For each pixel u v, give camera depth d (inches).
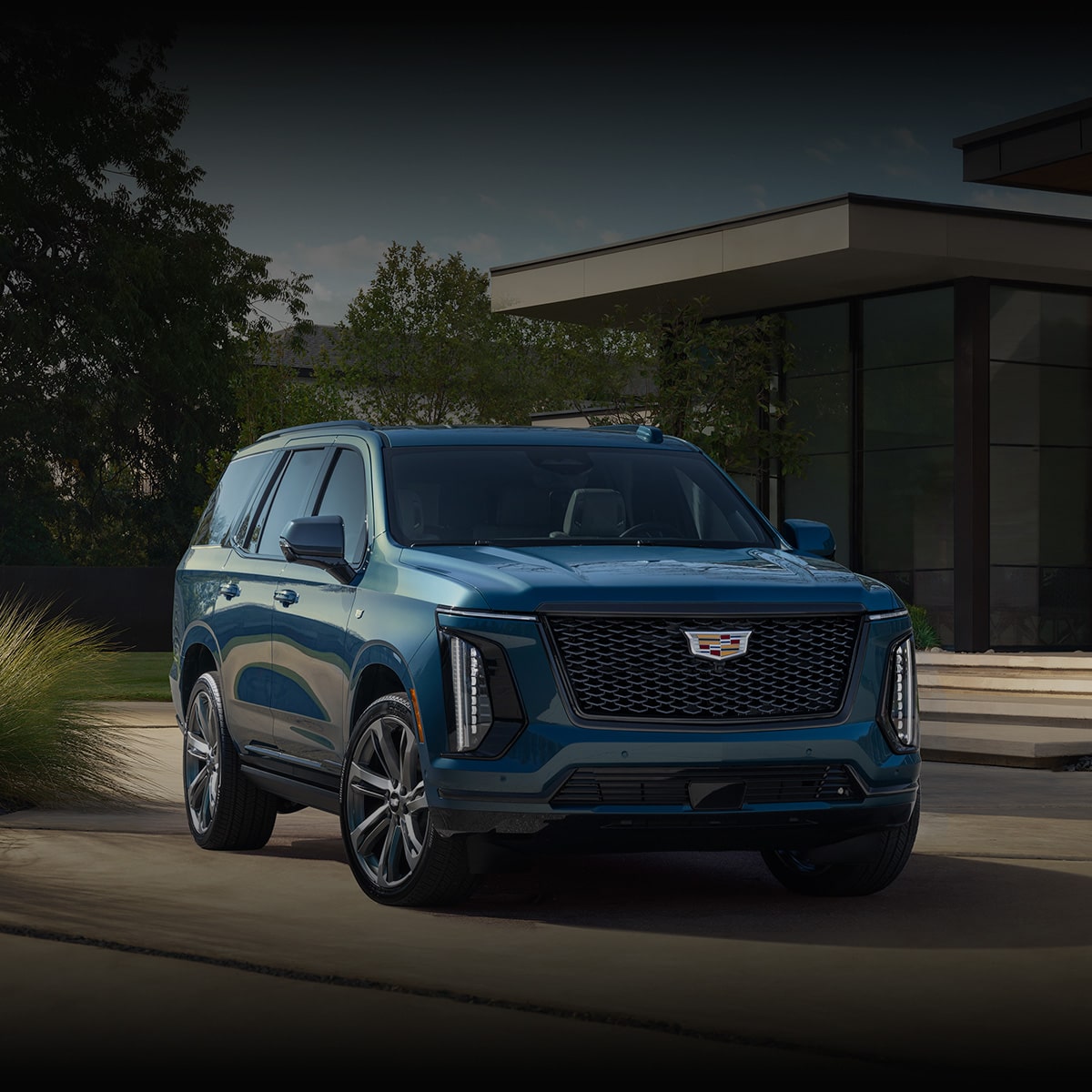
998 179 866.8
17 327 1904.5
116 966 230.2
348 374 1872.5
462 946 245.6
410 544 296.7
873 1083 178.1
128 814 394.0
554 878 310.2
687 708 262.5
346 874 311.4
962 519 1000.9
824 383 1085.8
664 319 1087.0
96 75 2016.5
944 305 1021.2
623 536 315.6
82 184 2016.5
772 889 299.7
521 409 1979.6
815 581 277.3
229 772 340.2
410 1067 182.5
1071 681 817.5
